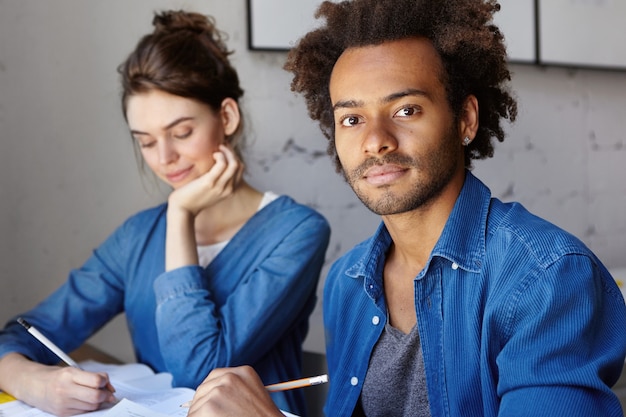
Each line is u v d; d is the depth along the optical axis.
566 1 2.16
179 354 1.16
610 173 2.35
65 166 1.66
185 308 1.17
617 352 0.72
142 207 1.76
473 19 0.84
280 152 1.86
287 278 1.24
